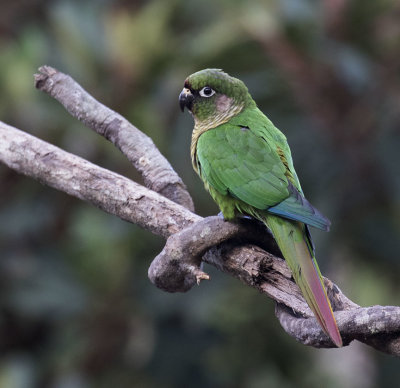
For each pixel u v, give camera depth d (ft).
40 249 40.60
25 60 41.39
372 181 39.68
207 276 21.20
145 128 39.47
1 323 42.39
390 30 40.19
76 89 25.62
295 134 39.37
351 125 39.24
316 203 39.22
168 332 39.93
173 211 22.53
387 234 40.11
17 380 40.50
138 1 44.78
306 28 38.81
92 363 40.19
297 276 20.95
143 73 40.29
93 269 39.50
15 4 47.75
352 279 41.86
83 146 40.34
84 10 41.37
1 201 42.22
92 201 23.34
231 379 40.16
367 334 18.71
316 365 41.29
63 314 39.32
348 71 37.93
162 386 40.09
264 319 40.19
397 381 42.01
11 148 24.07
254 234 21.79
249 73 39.88
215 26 39.78
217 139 25.46
